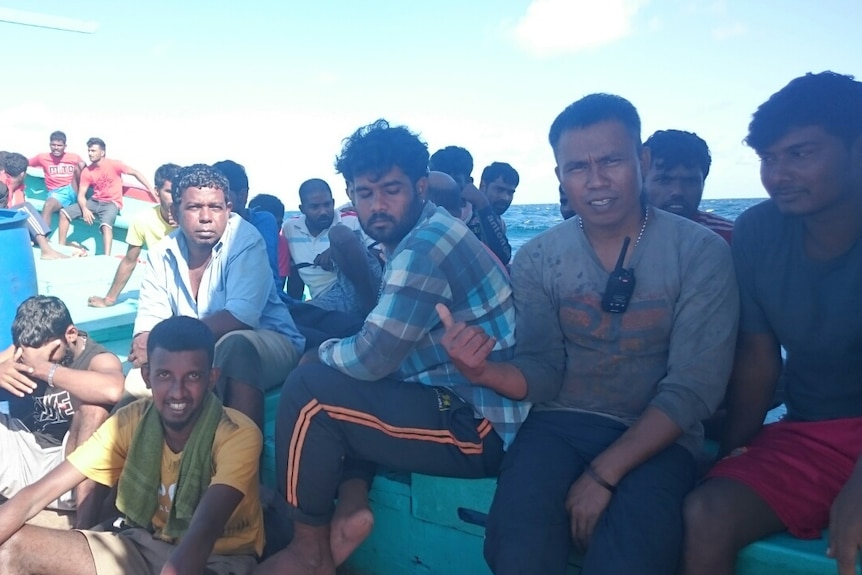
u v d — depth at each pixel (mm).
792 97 1882
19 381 3014
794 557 1813
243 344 3012
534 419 2301
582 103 2090
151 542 2404
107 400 2977
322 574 2314
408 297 2158
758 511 1868
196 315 3434
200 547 2184
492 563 1973
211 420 2408
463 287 2242
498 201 5801
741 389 2197
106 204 8727
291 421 2273
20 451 3100
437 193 3996
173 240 3486
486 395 2277
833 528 1698
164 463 2447
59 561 2303
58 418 3170
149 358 2398
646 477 1947
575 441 2158
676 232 2107
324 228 5375
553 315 2240
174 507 2389
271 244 4605
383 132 2291
